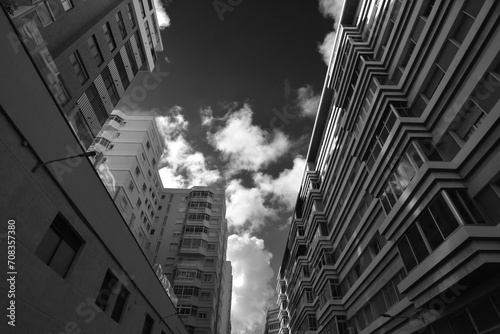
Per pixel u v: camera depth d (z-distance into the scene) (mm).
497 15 9555
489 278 9133
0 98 6562
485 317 9250
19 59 7191
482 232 8906
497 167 9430
